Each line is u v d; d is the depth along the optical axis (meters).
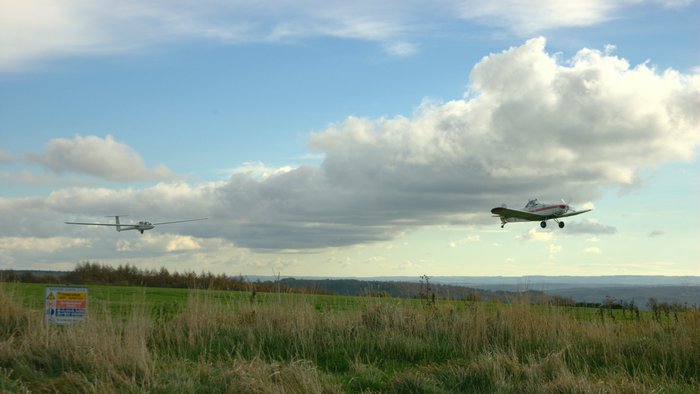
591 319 13.41
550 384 8.66
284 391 7.92
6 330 11.43
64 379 8.21
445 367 10.00
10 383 8.03
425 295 15.12
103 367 8.69
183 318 12.30
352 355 11.20
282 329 12.06
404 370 10.25
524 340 11.96
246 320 12.70
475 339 11.80
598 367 10.70
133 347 9.40
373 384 9.05
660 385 9.16
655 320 13.21
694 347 11.04
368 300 14.71
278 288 15.48
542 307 13.70
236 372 8.56
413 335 12.48
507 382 8.95
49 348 9.62
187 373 8.78
